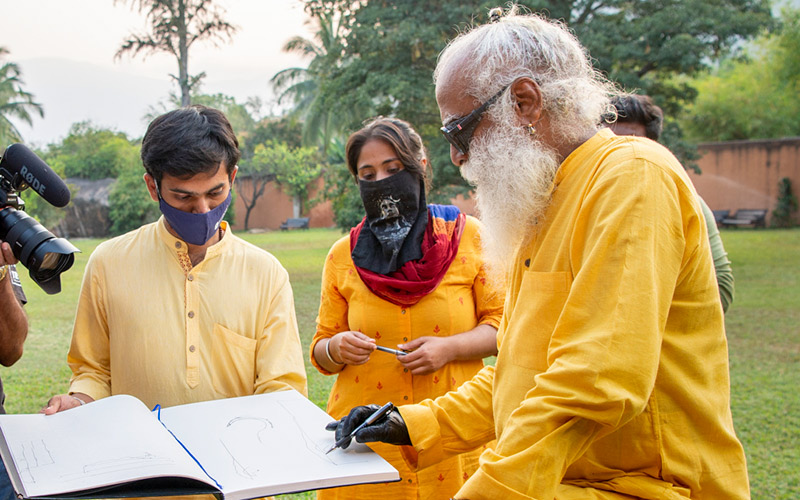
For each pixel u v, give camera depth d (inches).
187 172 69.4
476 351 93.1
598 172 56.1
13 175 65.6
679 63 574.6
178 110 73.0
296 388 77.7
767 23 596.7
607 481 56.4
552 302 57.6
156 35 611.8
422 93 547.8
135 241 79.3
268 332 79.5
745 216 946.1
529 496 49.0
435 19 562.9
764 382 231.0
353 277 98.2
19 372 248.1
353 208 630.5
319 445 60.9
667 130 614.2
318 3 641.0
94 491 48.0
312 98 1237.1
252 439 61.5
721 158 971.3
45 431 58.7
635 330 49.4
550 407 50.0
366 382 95.1
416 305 94.3
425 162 100.2
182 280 77.3
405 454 67.3
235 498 50.4
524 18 62.5
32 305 403.5
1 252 64.7
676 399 55.3
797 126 1119.6
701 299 56.1
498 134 59.7
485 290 97.5
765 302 394.0
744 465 58.1
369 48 577.9
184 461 52.9
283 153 1270.9
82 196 1111.0
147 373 75.4
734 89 1167.0
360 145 98.1
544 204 60.4
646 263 50.4
